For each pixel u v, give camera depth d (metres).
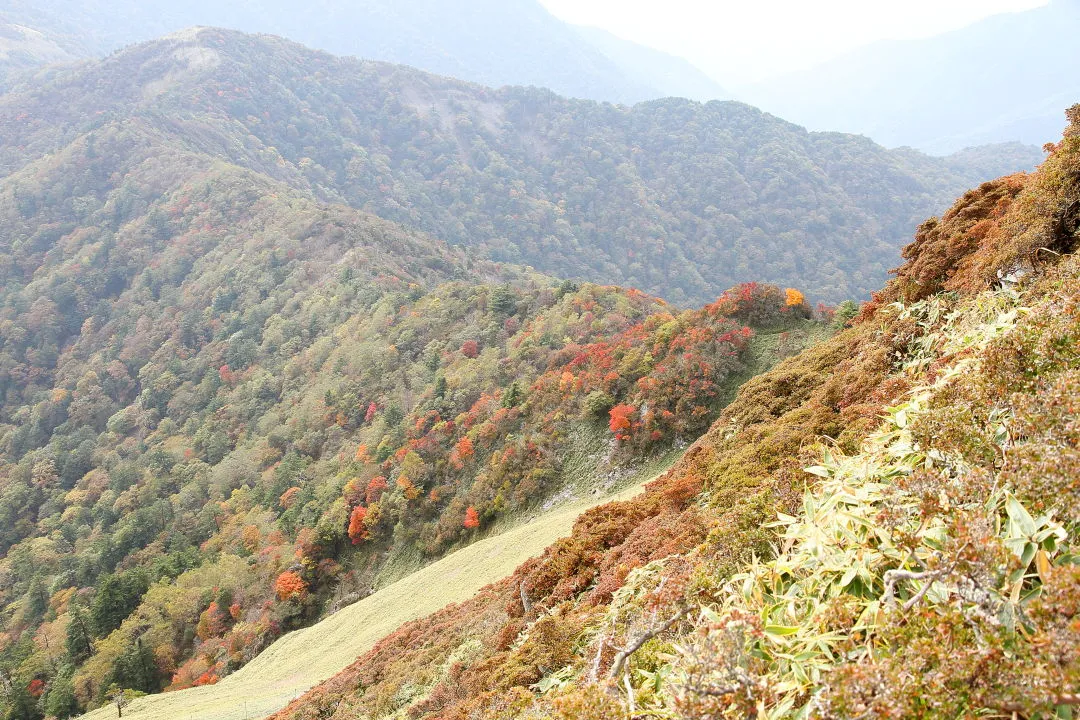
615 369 51.50
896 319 14.87
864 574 4.73
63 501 102.25
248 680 40.81
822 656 4.29
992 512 4.33
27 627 76.81
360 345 97.88
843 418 12.38
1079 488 3.90
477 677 13.45
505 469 50.38
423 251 156.75
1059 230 11.10
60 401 131.50
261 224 159.25
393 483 59.66
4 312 159.62
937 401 6.13
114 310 155.62
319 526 59.84
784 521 6.33
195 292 147.50
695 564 7.77
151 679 56.72
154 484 93.56
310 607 55.69
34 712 59.09
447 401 68.94
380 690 19.92
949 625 3.62
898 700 3.28
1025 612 3.50
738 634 4.62
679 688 4.62
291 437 89.94
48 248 187.25
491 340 82.50
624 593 10.77
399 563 54.06
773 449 13.03
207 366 124.38
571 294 79.44
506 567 32.03
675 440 43.09
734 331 46.78
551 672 10.54
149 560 78.12
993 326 8.09
